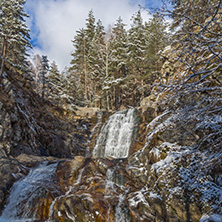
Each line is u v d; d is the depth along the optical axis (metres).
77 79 39.25
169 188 7.62
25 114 15.48
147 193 8.14
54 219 7.97
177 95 4.56
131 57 28.41
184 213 6.81
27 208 8.46
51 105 23.39
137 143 15.14
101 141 19.56
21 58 21.36
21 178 9.91
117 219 7.70
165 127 9.19
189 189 7.23
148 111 16.44
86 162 11.92
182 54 4.43
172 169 7.79
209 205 6.63
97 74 34.56
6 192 8.75
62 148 17.86
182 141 8.51
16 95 16.14
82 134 21.00
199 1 4.38
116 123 19.69
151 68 24.47
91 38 40.22
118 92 34.81
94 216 7.59
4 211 8.23
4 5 15.52
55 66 29.08
